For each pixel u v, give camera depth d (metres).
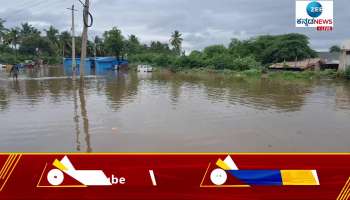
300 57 63.56
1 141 10.18
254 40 75.12
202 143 10.17
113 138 10.61
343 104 18.81
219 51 77.19
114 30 71.25
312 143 10.39
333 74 42.94
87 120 13.20
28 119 13.30
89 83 31.28
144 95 21.83
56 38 96.62
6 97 19.94
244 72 52.12
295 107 17.48
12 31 87.81
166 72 59.31
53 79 35.19
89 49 87.38
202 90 25.69
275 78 43.06
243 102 18.97
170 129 11.86
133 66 71.00
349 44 43.31
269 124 13.00
